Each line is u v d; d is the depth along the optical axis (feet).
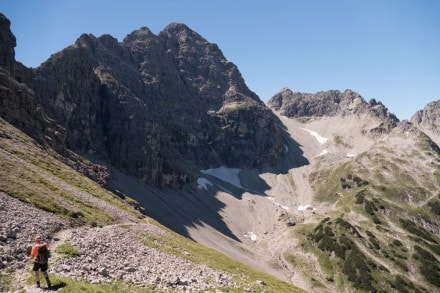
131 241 214.48
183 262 209.05
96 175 535.19
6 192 205.16
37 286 102.63
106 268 136.56
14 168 265.95
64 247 145.79
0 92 451.12
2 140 342.03
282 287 273.33
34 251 103.50
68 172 385.70
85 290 105.70
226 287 159.84
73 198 272.51
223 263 293.23
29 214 181.98
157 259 189.67
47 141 492.95
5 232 138.41
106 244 177.58
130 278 132.67
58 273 117.39
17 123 456.86
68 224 202.90
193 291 134.72
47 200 224.53
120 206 372.17
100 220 249.55
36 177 273.95
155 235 284.61
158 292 123.44
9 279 105.40
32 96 533.14
